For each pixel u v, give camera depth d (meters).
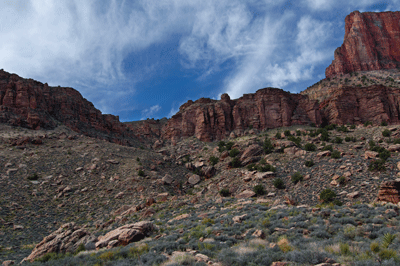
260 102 127.12
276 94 131.25
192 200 45.97
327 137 78.06
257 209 30.17
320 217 21.33
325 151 60.12
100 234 30.56
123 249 17.30
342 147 66.94
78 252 19.94
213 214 30.78
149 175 65.50
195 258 14.27
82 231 22.73
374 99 118.50
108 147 87.88
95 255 17.19
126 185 58.62
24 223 38.50
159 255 15.25
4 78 97.62
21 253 25.72
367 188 39.22
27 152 69.75
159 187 59.28
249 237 18.16
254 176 56.31
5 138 75.00
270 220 22.67
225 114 129.38
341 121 113.88
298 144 74.25
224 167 75.19
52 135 87.00
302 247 14.30
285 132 95.00
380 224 17.58
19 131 82.44
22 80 101.69
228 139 117.00
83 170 65.81
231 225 23.20
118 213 44.12
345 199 38.28
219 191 55.00
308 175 49.84
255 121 122.75
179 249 16.95
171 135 135.75
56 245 20.78
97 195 53.94
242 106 130.12
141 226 23.52
